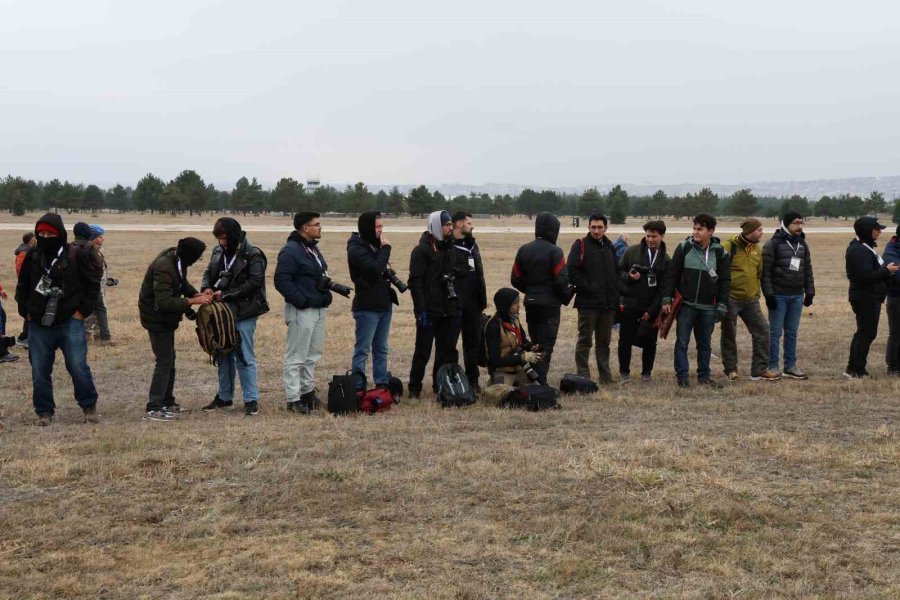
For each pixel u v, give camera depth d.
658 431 7.85
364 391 9.10
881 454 6.95
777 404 9.21
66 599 4.40
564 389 10.03
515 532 5.30
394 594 4.43
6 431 7.98
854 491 6.06
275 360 12.84
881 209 136.50
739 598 4.41
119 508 5.68
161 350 8.83
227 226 8.91
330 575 4.67
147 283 8.66
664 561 4.88
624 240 15.23
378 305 9.33
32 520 5.43
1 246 43.66
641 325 10.70
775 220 129.88
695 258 10.29
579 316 10.76
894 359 11.17
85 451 7.05
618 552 5.03
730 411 8.86
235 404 9.73
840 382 10.64
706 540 5.16
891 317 10.99
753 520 5.48
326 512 5.66
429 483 6.21
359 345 9.42
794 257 11.00
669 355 13.52
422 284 9.51
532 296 9.84
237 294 8.88
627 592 4.49
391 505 5.77
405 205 131.88
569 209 162.75
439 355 9.84
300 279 9.01
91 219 96.88
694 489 5.99
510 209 146.88
